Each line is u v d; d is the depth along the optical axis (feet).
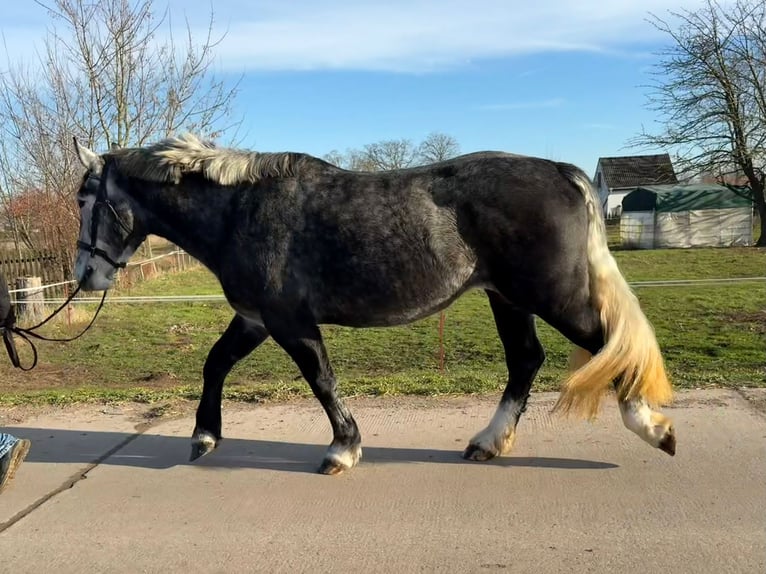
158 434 16.28
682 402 16.35
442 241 12.46
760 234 104.78
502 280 12.65
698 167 97.50
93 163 14.20
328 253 12.71
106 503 12.38
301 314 13.00
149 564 10.17
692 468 12.70
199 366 28.60
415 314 13.00
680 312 38.09
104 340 34.60
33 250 49.14
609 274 12.56
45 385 25.39
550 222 12.14
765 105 92.22
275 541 10.69
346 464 13.38
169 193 13.73
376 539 10.61
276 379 24.72
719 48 92.38
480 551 10.11
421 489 12.42
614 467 13.00
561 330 12.73
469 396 18.04
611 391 15.35
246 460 14.32
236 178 13.24
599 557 9.79
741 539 10.11
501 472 13.03
